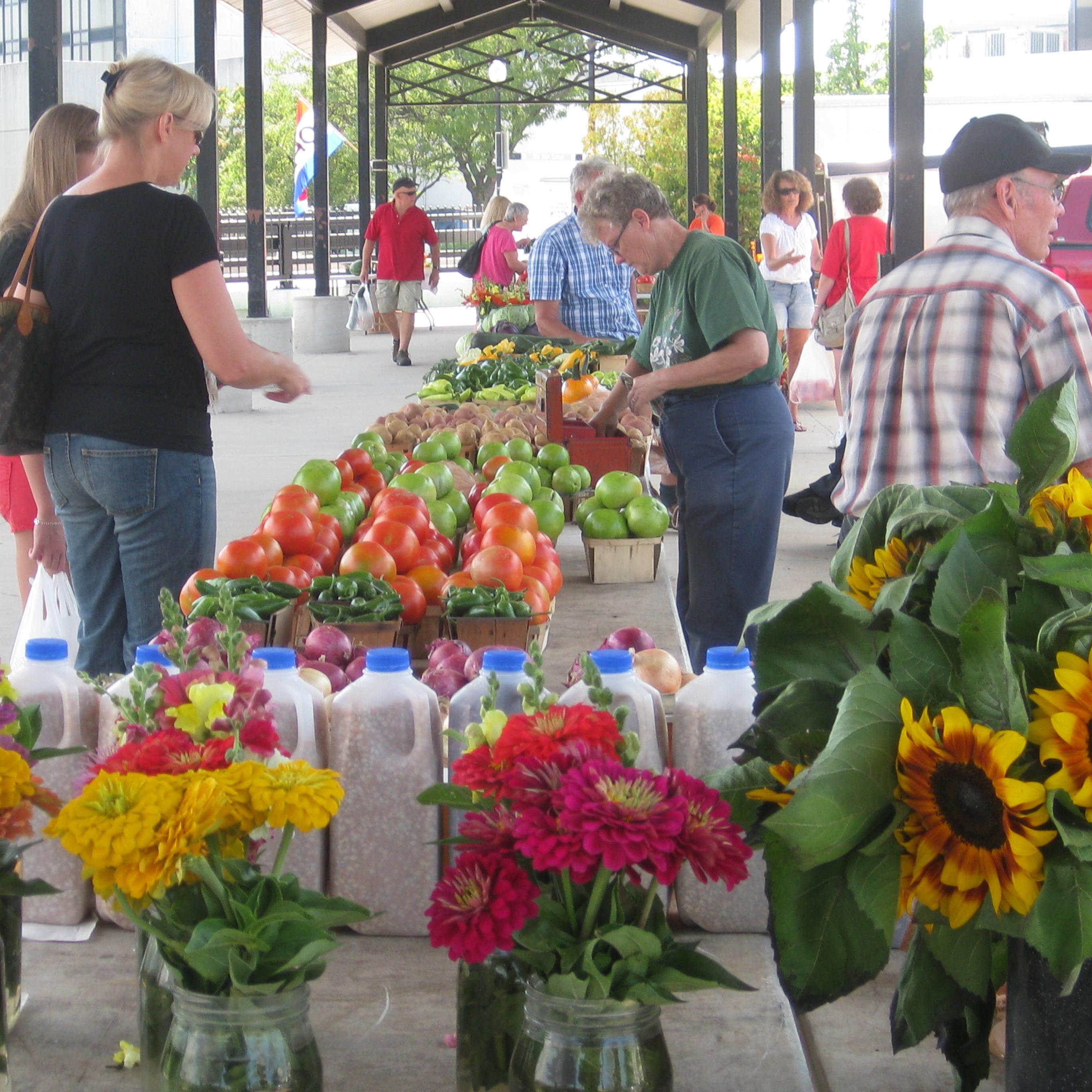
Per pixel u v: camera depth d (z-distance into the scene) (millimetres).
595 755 1292
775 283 11914
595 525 4148
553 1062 1352
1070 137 18172
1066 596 1355
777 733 1394
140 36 46750
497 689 1470
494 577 3229
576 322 7965
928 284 2852
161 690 1476
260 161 15109
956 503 1547
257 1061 1367
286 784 1336
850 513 2963
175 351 3320
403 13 23641
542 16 25969
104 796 1302
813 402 13641
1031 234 2939
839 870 1328
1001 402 2764
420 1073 1644
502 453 5016
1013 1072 1418
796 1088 1611
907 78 8148
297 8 19672
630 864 1233
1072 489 1439
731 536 4301
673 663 2602
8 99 35375
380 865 1943
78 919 2018
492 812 1351
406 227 18000
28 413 3266
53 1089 1612
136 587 3395
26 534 4734
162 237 3236
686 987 1340
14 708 1674
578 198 7746
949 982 1447
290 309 28375
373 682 1938
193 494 3393
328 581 3105
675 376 4137
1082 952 1195
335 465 4125
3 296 3387
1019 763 1261
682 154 36875
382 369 17891
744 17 21094
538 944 1331
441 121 54594
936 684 1328
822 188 15836
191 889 1377
